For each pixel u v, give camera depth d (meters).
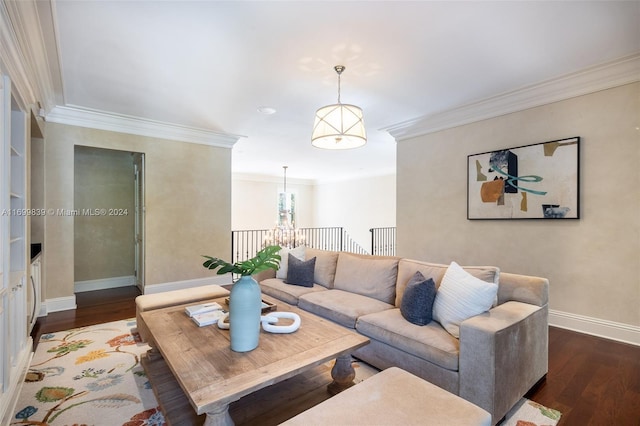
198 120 4.32
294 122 4.41
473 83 3.16
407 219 4.61
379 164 7.96
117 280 5.14
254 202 10.25
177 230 4.69
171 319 2.22
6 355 1.79
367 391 1.32
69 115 3.84
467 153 3.93
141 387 2.13
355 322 2.43
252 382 1.41
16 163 2.37
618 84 2.83
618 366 2.39
